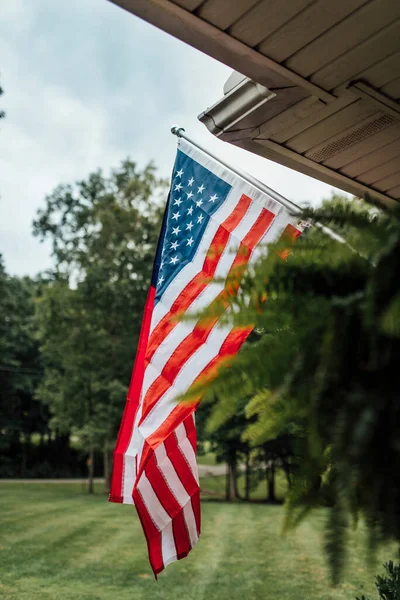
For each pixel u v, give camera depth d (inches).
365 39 116.3
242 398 51.9
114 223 1090.1
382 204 53.9
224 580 356.8
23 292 1557.6
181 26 115.5
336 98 135.2
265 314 51.2
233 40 117.2
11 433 1652.3
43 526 620.4
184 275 162.1
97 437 1075.3
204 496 1218.6
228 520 685.3
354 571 343.3
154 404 145.3
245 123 149.6
